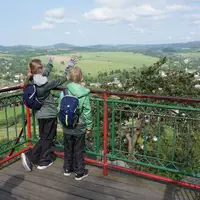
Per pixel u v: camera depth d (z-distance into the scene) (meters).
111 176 3.52
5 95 3.69
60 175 3.54
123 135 6.43
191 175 3.12
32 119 4.18
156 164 3.44
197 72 11.98
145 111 3.25
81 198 3.02
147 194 3.10
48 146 3.66
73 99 3.03
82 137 3.30
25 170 3.68
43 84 3.25
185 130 3.30
